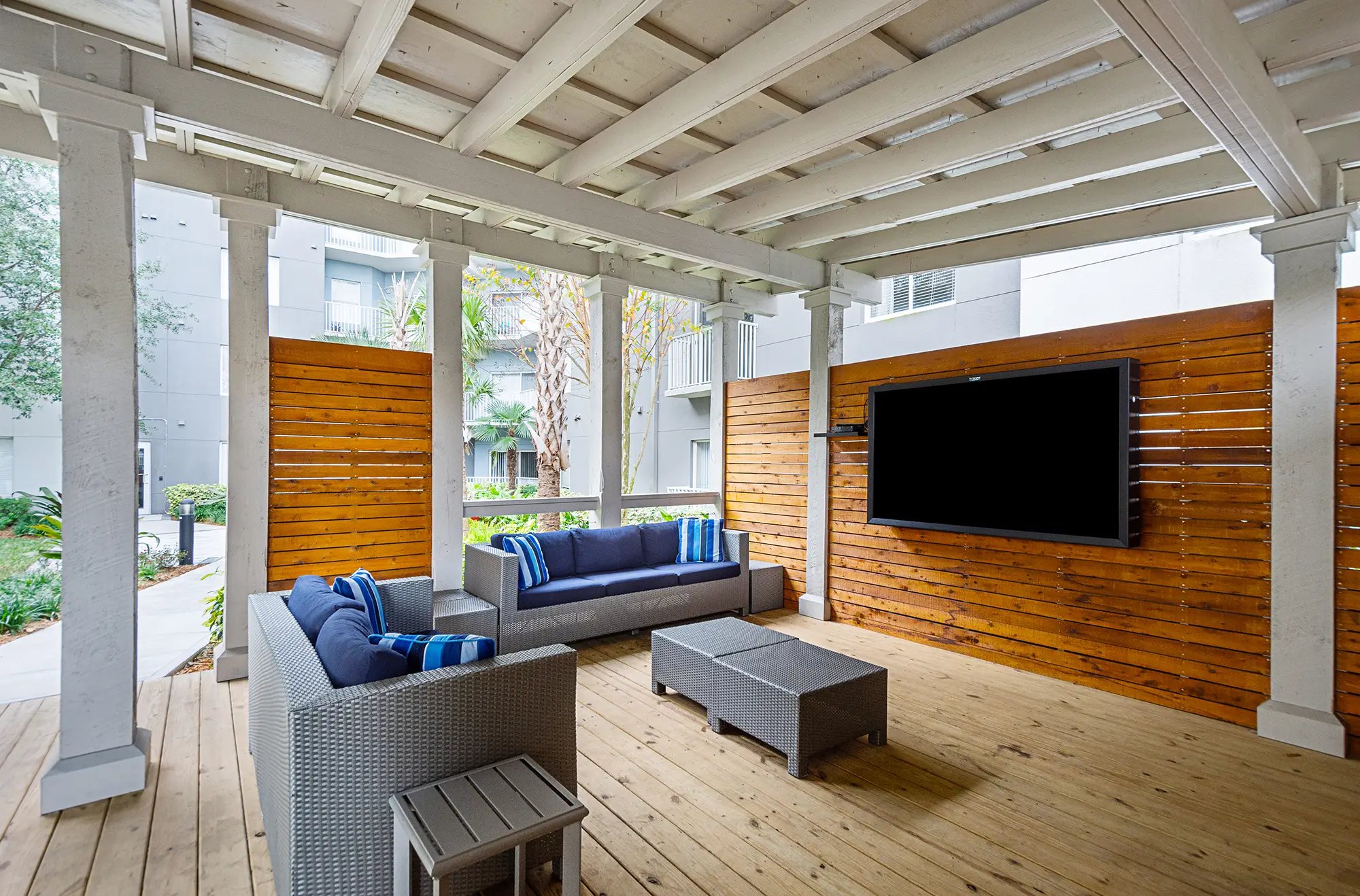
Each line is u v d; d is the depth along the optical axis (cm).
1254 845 240
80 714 262
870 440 516
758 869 224
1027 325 630
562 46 274
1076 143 379
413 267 1587
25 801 261
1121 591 398
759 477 635
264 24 286
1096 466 392
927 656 470
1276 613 336
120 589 269
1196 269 539
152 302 1127
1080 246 489
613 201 431
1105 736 335
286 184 411
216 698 369
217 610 457
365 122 332
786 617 577
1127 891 214
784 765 300
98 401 264
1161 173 404
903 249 531
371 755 190
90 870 218
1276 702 335
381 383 458
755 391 637
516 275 972
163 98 280
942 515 472
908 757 309
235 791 270
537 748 224
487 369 1353
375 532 456
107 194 265
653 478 1072
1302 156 285
